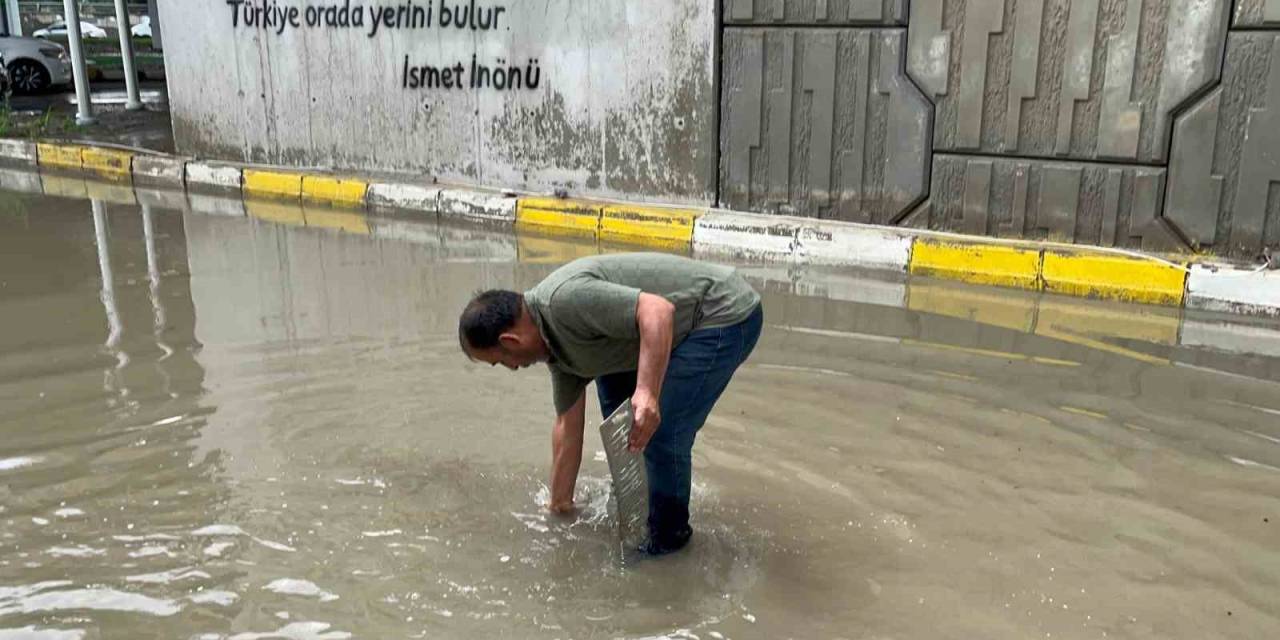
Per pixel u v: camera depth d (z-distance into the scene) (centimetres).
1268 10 558
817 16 689
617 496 323
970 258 646
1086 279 612
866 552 337
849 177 709
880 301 607
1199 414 441
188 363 509
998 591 313
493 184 874
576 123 813
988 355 515
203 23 985
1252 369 492
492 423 440
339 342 542
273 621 298
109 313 593
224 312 595
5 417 440
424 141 898
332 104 937
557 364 331
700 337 307
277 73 958
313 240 782
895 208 697
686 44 743
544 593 313
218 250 748
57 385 479
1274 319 562
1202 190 599
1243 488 377
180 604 307
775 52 711
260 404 457
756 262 705
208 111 1017
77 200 951
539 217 813
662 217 755
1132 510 362
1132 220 624
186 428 430
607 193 816
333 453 409
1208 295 579
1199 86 585
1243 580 318
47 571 324
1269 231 586
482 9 831
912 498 372
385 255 733
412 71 883
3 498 370
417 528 352
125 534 346
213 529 350
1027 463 399
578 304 291
